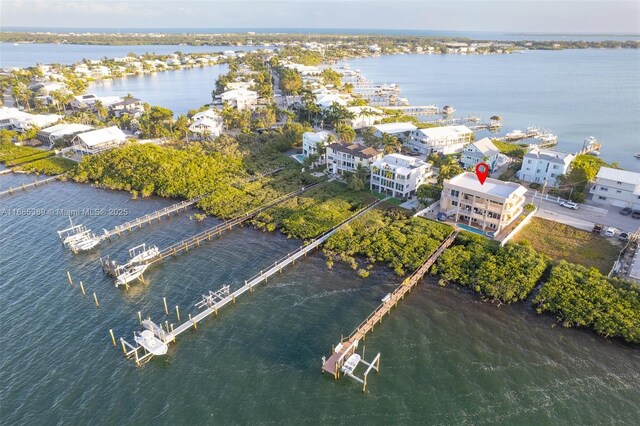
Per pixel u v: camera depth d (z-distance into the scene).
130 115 192.88
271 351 65.88
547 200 112.62
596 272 78.88
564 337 67.94
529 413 55.50
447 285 80.81
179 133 166.75
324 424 54.25
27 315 73.31
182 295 78.94
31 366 62.69
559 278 78.06
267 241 97.19
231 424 54.31
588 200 112.38
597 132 193.12
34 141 163.38
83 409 56.19
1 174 137.12
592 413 55.41
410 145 159.88
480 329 69.94
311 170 135.75
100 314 73.81
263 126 177.25
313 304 76.25
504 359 63.97
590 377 60.62
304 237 96.88
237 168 134.38
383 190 117.12
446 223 99.06
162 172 125.69
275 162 141.50
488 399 57.56
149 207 114.06
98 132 151.88
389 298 73.81
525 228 97.50
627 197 105.94
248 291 79.88
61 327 70.62
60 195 121.50
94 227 103.38
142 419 54.94
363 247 91.56
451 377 61.00
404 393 58.59
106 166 132.88
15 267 87.00
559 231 95.94
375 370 62.22
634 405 56.38
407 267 85.56
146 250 92.94
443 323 71.38
